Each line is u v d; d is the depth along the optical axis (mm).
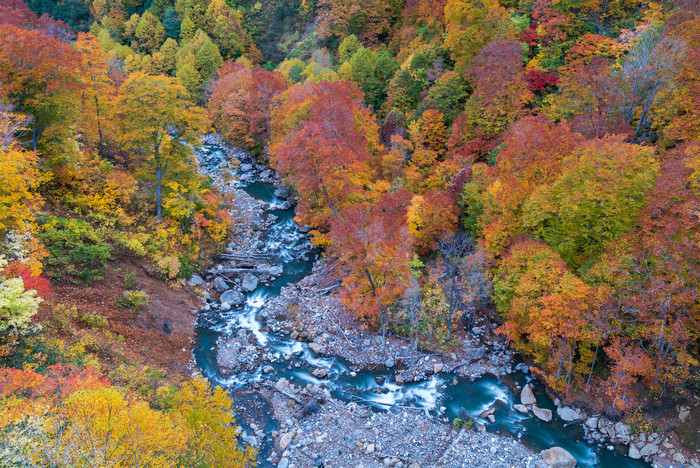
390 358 32344
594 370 28797
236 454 19438
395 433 26156
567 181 29562
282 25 105312
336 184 38500
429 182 45469
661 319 25062
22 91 34375
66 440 12688
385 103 61406
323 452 24922
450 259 35344
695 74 34844
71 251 31891
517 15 59469
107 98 44188
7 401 14812
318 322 36094
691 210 24109
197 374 30281
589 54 48469
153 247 38875
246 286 40375
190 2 108062
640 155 28172
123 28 113562
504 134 42844
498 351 32781
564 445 25797
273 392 29422
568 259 30391
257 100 66750
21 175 26719
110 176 39969
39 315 25531
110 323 29672
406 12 77625
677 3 47375
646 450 25188
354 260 34750
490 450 24969
